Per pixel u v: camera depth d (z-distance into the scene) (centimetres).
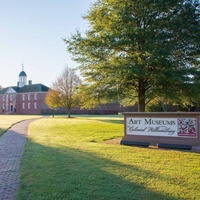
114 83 1222
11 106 7262
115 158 698
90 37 1262
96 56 1234
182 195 423
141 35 1130
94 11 1311
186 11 1185
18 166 652
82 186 473
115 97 1266
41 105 6494
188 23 1142
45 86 6794
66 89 4056
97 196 425
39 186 479
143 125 952
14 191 469
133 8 1188
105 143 1012
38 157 731
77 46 1257
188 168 586
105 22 1257
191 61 1244
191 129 859
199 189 450
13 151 868
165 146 874
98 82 1271
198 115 851
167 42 1129
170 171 561
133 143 937
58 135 1322
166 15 1196
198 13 1202
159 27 1177
